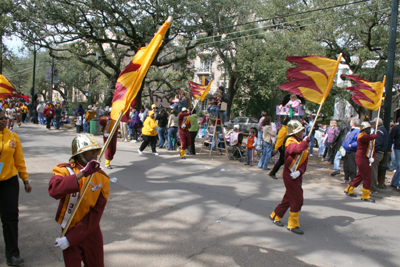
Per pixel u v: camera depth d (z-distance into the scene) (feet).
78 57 69.15
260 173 28.78
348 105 79.66
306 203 20.65
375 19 48.44
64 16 56.80
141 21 60.64
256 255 12.84
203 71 144.77
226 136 40.04
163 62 69.31
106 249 12.87
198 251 12.97
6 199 11.27
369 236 15.34
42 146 38.34
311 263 12.40
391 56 24.52
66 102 114.32
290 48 55.42
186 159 34.37
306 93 17.19
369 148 21.79
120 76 12.60
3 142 11.27
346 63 57.31
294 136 15.55
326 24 49.14
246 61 76.43
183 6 59.06
